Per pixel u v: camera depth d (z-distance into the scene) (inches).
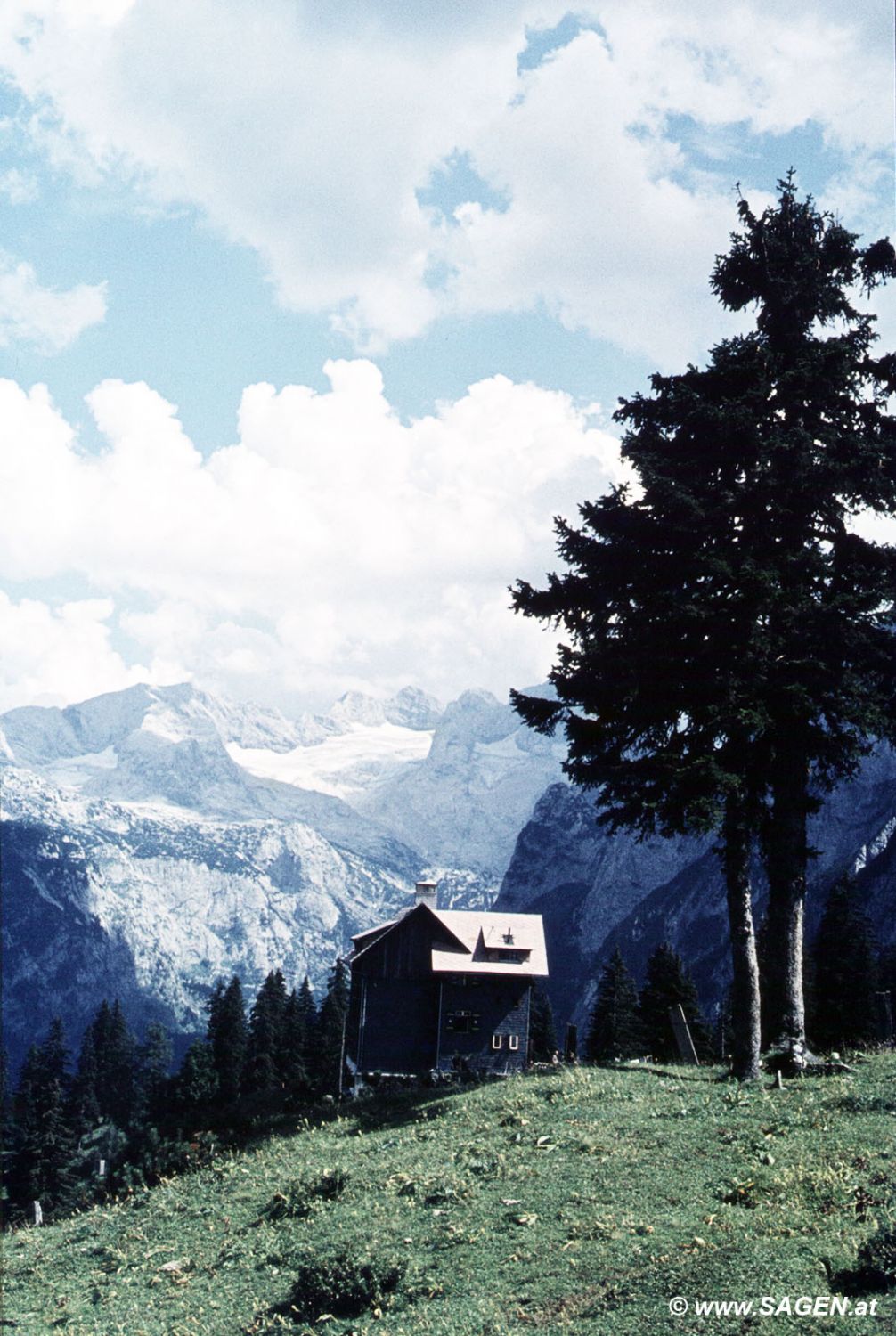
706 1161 837.2
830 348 1242.6
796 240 1286.9
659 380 1278.3
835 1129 855.1
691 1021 2748.5
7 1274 1024.2
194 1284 861.2
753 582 1115.3
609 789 1215.6
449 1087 1459.2
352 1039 2883.9
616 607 1246.9
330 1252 816.9
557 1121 1047.6
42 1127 3181.6
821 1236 635.5
